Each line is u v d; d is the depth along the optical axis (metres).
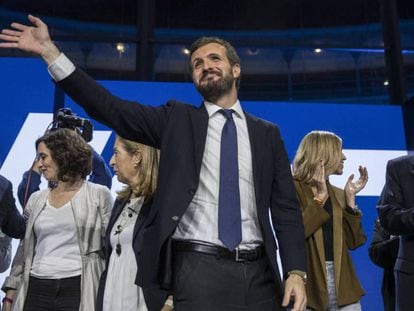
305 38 4.60
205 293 1.26
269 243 1.33
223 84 1.44
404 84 4.45
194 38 4.53
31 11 4.44
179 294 1.28
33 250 2.11
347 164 3.83
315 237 2.11
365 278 3.57
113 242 1.96
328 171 2.29
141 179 1.92
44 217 2.11
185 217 1.34
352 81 4.51
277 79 4.50
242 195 1.36
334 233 2.17
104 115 1.31
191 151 1.36
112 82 3.86
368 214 3.72
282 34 4.61
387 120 3.96
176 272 1.30
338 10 4.68
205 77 1.45
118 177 2.02
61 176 2.15
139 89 3.89
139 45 4.44
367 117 3.94
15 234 2.26
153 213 1.33
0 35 1.27
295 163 2.33
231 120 1.42
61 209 2.11
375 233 2.57
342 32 4.62
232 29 4.59
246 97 4.44
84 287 2.00
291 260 1.36
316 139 2.29
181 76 4.43
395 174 2.25
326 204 2.23
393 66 4.53
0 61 3.77
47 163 2.17
